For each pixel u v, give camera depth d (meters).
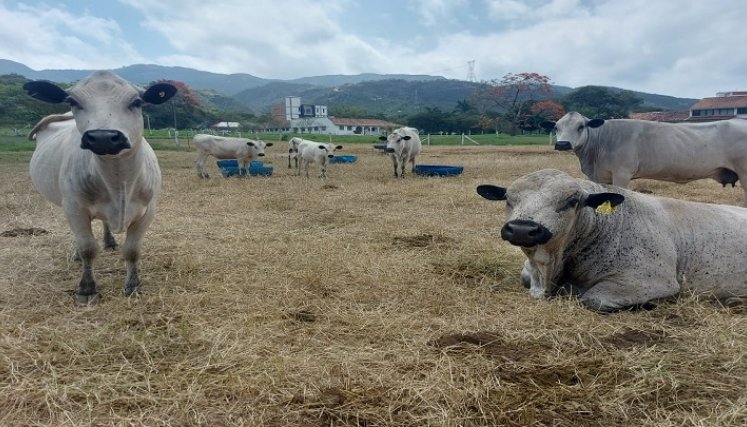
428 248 6.74
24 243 6.73
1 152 26.77
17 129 50.44
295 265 5.78
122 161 4.33
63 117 6.13
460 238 7.29
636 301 4.61
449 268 5.83
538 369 3.49
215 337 3.85
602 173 8.87
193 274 5.49
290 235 7.44
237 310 4.45
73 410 2.98
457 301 4.71
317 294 4.88
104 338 3.86
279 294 4.84
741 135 8.27
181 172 18.66
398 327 4.12
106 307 4.50
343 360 3.51
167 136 51.78
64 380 3.29
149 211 4.96
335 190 12.81
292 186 13.70
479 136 59.47
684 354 3.68
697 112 65.56
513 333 4.03
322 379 3.31
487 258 6.19
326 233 7.61
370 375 3.35
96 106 4.09
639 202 4.97
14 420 2.88
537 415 2.97
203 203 10.59
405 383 3.23
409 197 11.38
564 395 3.15
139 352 3.66
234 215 9.17
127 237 4.87
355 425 2.87
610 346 3.84
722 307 4.64
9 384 3.22
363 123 107.06
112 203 4.54
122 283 5.18
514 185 4.73
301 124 101.31
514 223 4.28
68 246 6.56
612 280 4.71
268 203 10.43
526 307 4.57
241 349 3.69
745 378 3.36
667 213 5.05
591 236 4.76
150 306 4.55
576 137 8.69
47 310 4.41
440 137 54.03
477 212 9.45
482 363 3.52
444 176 16.34
